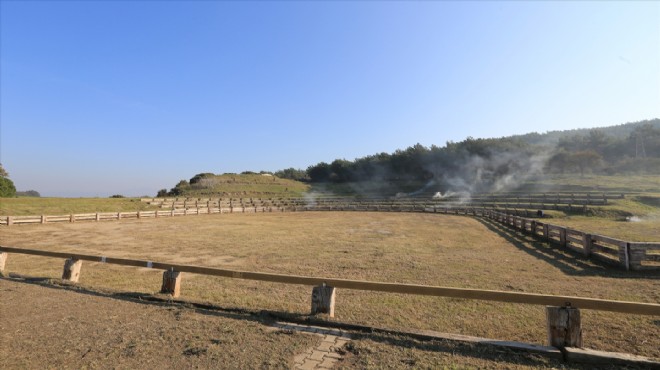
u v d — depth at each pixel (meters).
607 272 9.35
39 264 10.92
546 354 4.20
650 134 79.69
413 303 6.77
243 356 4.27
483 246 14.70
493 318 5.91
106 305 6.30
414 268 10.32
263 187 81.81
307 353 4.35
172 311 5.97
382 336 4.84
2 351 4.40
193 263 11.44
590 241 11.30
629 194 35.91
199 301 6.45
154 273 9.68
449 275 9.32
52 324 5.34
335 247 14.95
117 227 24.39
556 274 9.23
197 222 29.55
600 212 27.44
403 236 18.97
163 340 4.74
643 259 9.39
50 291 7.25
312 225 26.67
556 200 36.38
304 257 12.48
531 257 11.80
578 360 4.06
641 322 5.61
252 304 6.67
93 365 4.05
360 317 5.94
